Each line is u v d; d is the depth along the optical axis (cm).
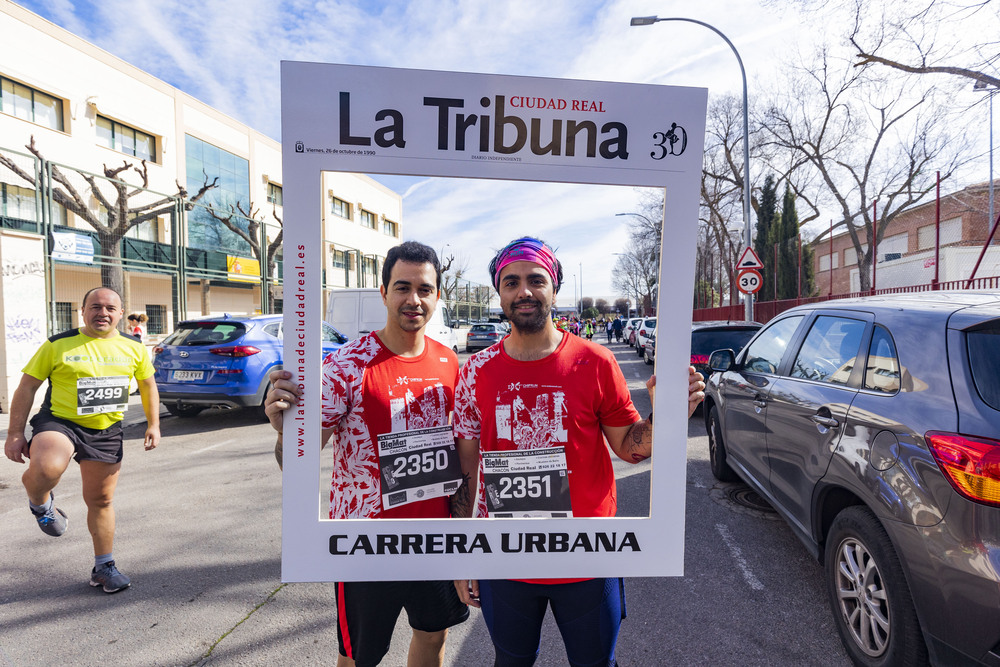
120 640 247
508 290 152
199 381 705
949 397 195
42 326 913
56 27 1545
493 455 152
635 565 151
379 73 141
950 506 178
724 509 404
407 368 164
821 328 314
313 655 236
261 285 1681
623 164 148
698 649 238
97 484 289
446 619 171
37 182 940
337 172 143
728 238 2723
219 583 300
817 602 275
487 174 145
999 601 165
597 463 153
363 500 158
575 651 154
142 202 1736
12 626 259
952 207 1481
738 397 405
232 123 2172
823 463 254
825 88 1941
